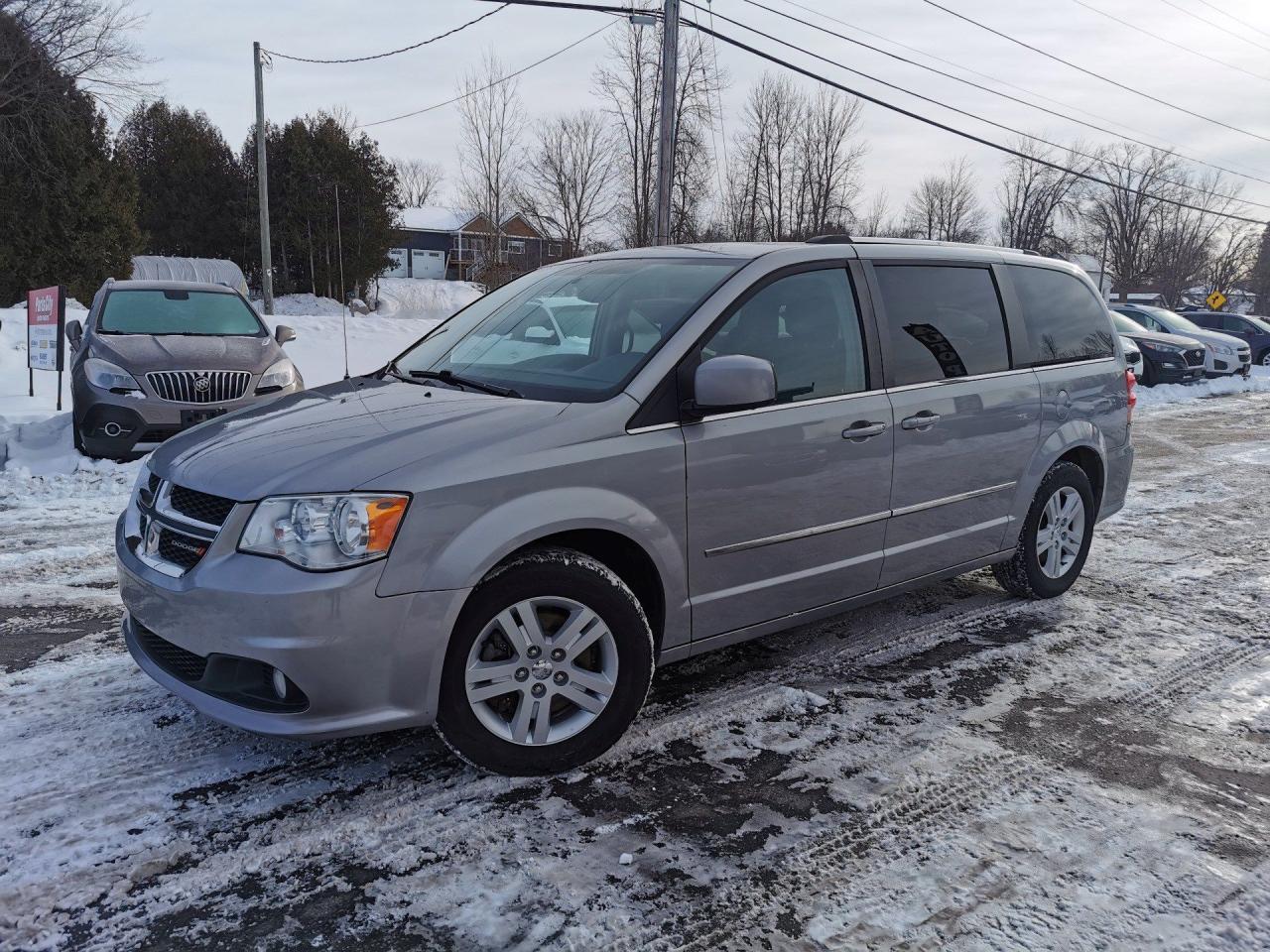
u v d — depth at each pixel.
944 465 4.06
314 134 40.72
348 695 2.67
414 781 2.97
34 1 24.19
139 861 2.53
